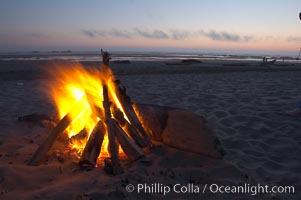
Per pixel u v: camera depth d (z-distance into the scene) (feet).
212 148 13.64
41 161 13.41
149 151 14.92
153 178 12.30
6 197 10.36
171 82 46.65
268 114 23.47
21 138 17.51
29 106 27.14
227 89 38.73
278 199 11.05
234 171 13.15
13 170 11.89
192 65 98.53
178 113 14.74
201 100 29.89
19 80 47.50
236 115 23.07
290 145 17.01
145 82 46.26
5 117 22.62
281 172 13.52
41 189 11.09
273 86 42.01
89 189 11.04
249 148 16.42
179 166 13.52
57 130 14.24
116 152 12.98
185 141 14.44
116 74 59.72
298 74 62.80
